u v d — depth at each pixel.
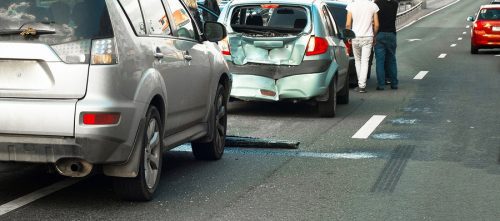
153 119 6.73
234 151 9.49
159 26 7.20
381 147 9.88
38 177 7.63
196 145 8.68
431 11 76.62
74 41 6.07
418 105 14.52
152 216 6.27
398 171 8.32
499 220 6.32
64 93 6.01
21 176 7.66
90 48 6.07
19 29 6.07
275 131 11.31
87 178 7.63
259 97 12.51
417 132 11.18
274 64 12.40
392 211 6.57
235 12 12.81
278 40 12.38
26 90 6.02
